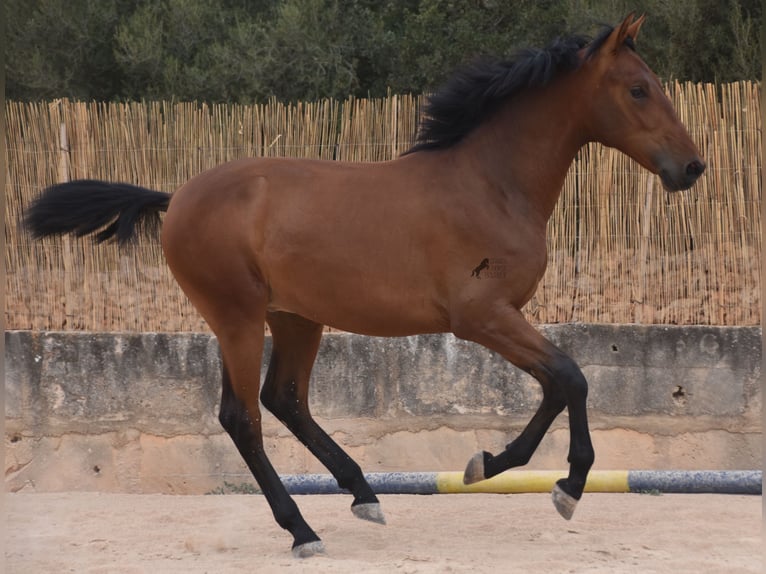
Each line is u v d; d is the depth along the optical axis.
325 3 19.06
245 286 6.69
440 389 9.61
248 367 6.76
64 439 9.73
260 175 6.75
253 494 9.27
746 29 15.33
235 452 9.69
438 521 7.61
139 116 9.94
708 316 9.65
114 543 6.96
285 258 6.57
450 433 9.60
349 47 18.42
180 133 9.91
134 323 9.97
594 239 9.74
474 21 18.16
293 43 17.92
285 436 9.65
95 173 9.98
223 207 6.71
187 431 9.70
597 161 9.70
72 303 9.98
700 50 15.98
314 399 9.64
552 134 6.65
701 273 9.63
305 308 6.72
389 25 19.70
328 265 6.49
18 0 19.17
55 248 9.98
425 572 5.83
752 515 7.69
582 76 6.60
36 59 18.41
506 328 6.32
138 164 9.93
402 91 18.34
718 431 9.48
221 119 9.93
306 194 6.61
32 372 9.73
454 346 9.59
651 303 9.70
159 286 9.95
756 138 9.50
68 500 8.81
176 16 18.70
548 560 6.20
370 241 6.44
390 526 7.45
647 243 9.69
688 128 9.59
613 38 6.48
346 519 7.70
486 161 6.57
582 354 9.59
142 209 7.34
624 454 9.53
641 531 7.16
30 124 9.95
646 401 9.53
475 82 6.68
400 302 6.48
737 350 9.44
